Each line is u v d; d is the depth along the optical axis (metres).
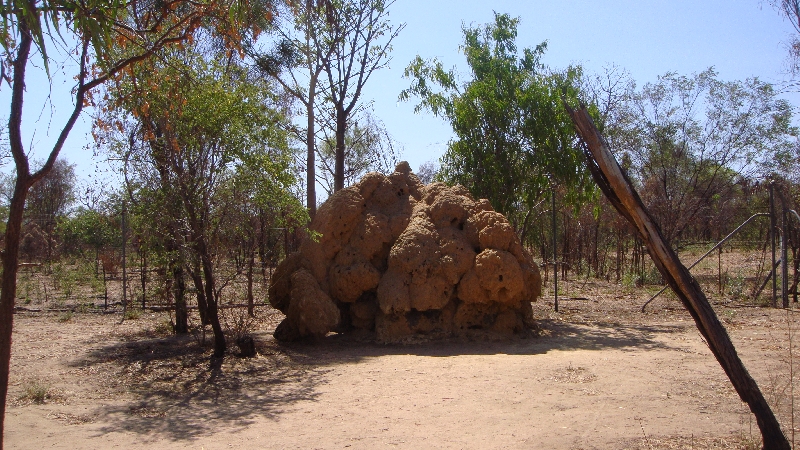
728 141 25.77
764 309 15.95
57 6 5.58
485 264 11.55
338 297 12.19
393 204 13.07
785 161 25.05
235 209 10.41
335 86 17.62
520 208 19.25
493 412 7.40
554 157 14.95
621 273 25.19
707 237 32.28
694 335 12.54
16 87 5.48
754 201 27.16
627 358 10.25
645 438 6.29
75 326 14.36
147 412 7.74
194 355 10.87
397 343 11.68
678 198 26.73
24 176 5.52
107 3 5.97
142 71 8.62
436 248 11.95
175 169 9.94
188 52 10.35
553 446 6.20
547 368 9.54
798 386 8.30
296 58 17.67
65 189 35.59
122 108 9.84
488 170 15.46
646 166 26.77
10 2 5.04
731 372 5.57
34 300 19.22
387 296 11.72
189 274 10.63
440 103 15.95
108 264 24.22
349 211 12.50
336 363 10.28
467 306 11.91
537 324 13.09
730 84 25.80
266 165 10.45
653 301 17.98
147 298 17.03
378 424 7.05
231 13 7.19
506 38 16.22
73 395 8.52
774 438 5.48
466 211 12.52
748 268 26.25
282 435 6.75
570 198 15.98
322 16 16.75
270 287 12.59
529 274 12.09
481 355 10.68
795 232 17.78
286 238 15.30
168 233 10.24
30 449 6.39
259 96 12.84
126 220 15.21
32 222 31.98
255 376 9.50
